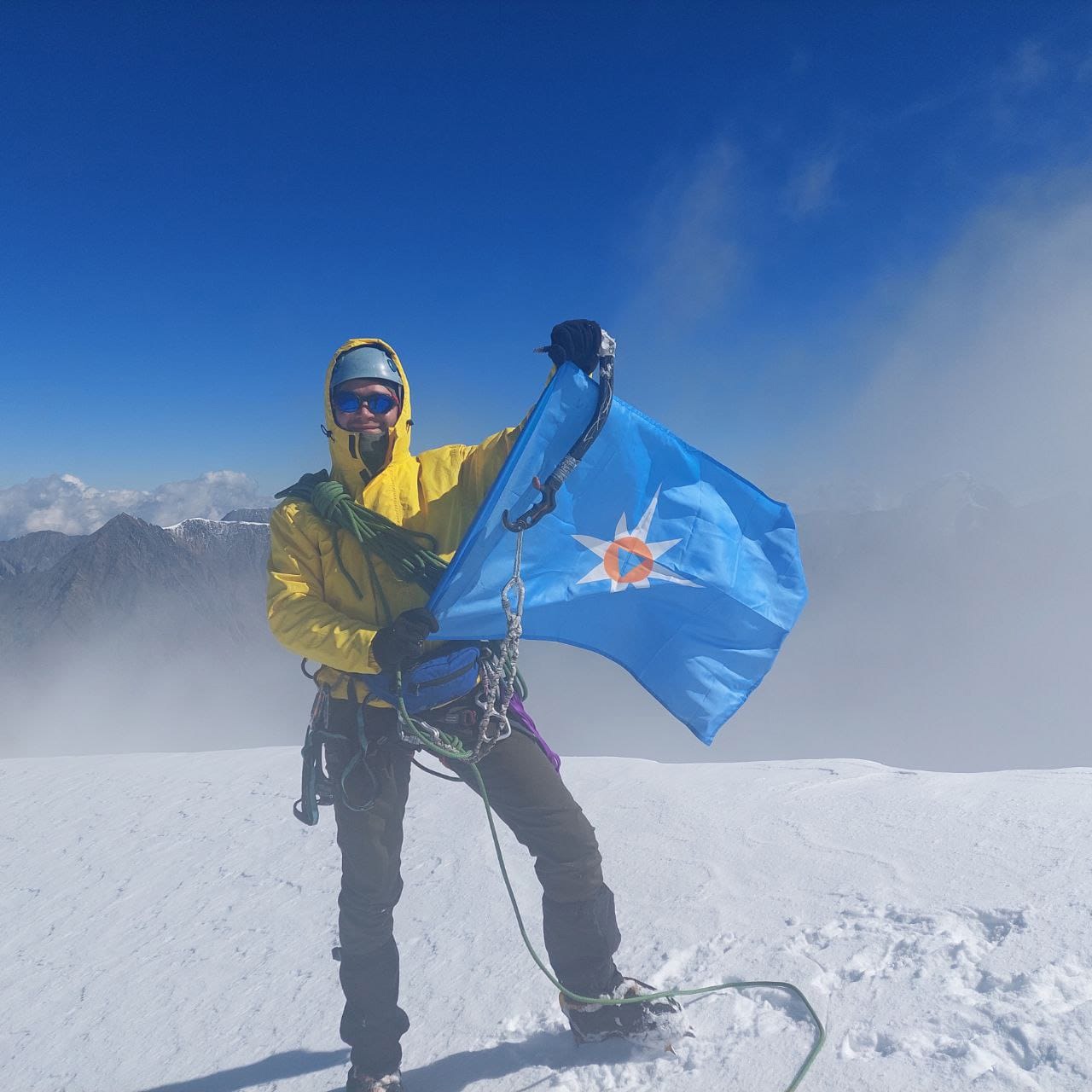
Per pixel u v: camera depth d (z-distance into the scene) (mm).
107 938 4043
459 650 2334
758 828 3861
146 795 6328
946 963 2418
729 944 2824
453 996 2908
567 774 5387
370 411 2393
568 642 2564
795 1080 2029
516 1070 2375
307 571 2387
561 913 2334
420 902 3736
